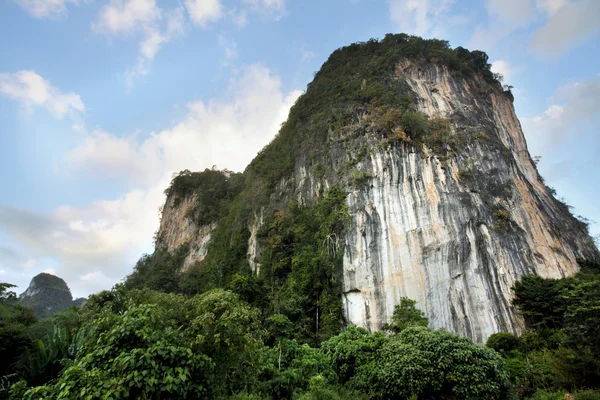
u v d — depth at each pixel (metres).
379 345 19.06
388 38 65.62
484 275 33.78
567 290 27.83
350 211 38.91
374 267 34.97
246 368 12.50
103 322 10.59
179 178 88.75
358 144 44.34
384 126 44.31
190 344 10.23
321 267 36.53
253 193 57.22
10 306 32.22
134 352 8.72
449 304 32.28
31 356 20.22
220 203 73.06
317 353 19.88
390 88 52.94
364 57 63.19
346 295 34.66
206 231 70.00
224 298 12.75
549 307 28.97
